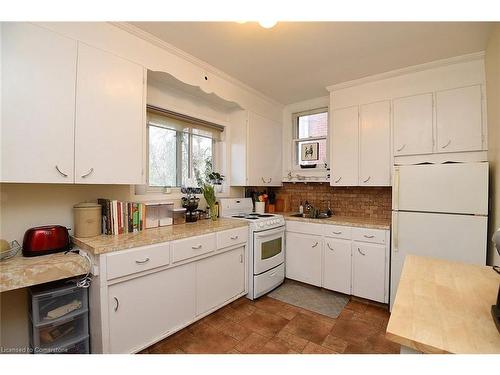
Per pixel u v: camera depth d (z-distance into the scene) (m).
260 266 2.62
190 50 2.13
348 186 3.15
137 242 1.62
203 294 2.13
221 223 2.44
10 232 1.54
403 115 2.52
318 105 3.39
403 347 0.77
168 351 1.76
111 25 1.70
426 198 2.14
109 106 1.69
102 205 1.85
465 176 1.99
